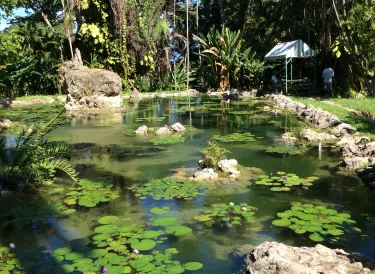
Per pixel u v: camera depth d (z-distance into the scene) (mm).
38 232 3828
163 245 3467
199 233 3719
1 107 15688
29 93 20500
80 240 3617
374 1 12992
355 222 3869
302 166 6000
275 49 18266
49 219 4152
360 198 4605
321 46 17562
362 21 13492
